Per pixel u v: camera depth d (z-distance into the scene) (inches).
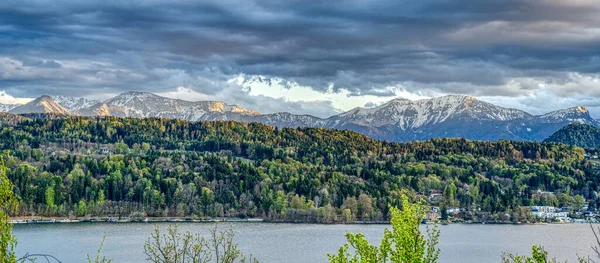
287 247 7623.0
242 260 1926.7
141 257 6540.4
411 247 1829.5
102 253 6840.6
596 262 7194.9
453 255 7514.8
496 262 7111.2
